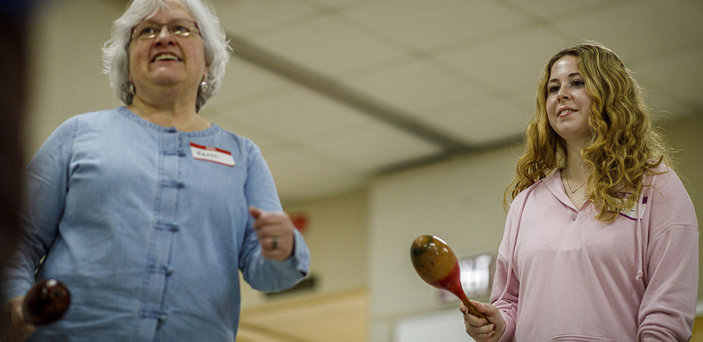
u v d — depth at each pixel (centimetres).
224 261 238
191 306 227
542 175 289
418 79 756
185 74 257
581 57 281
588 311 242
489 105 793
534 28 673
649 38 682
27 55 65
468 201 880
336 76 757
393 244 922
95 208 228
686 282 237
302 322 1111
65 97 607
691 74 727
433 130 848
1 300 73
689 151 764
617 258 244
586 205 257
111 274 220
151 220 230
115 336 216
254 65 743
